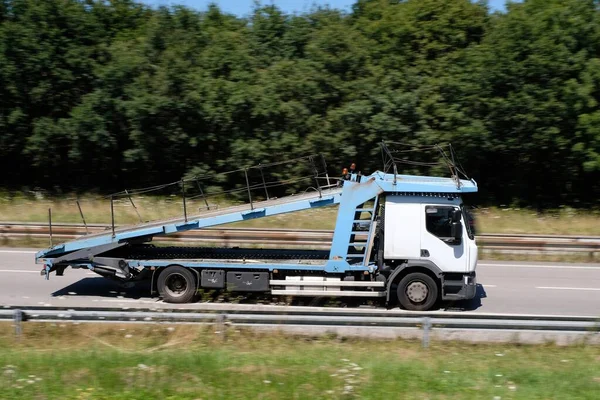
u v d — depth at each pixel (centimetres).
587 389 770
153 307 1275
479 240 1895
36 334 976
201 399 713
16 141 2598
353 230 1288
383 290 1288
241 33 2989
